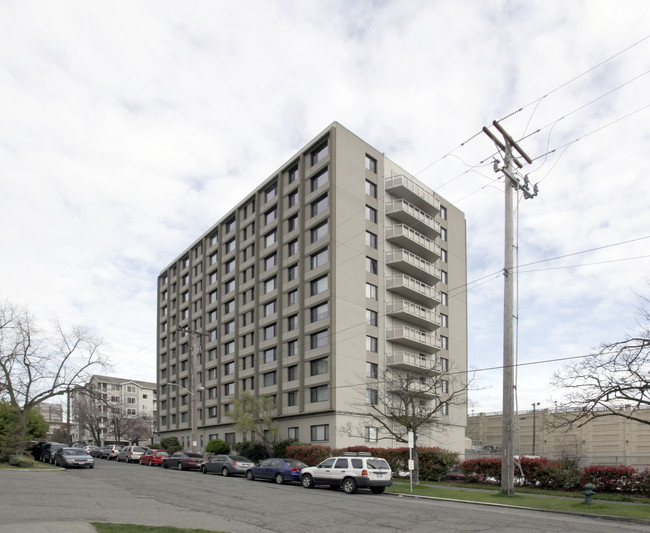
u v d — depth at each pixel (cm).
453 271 5956
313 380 4534
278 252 5247
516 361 2361
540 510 1900
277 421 4922
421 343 4959
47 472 3244
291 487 2658
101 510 1584
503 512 1811
